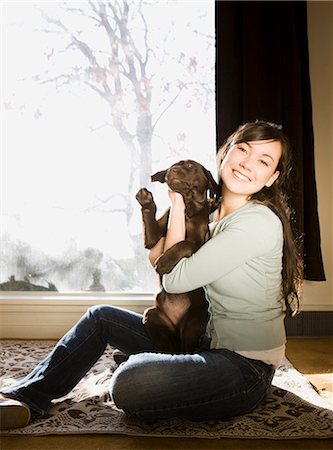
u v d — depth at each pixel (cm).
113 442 154
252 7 281
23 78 305
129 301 292
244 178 165
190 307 173
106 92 307
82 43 306
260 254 159
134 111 307
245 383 157
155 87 307
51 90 306
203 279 159
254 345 161
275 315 168
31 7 304
